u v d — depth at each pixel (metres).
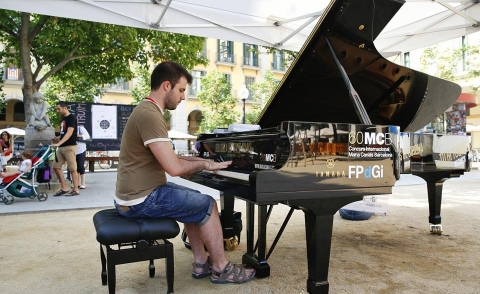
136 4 5.00
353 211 4.20
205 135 2.90
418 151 2.85
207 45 25.62
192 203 2.07
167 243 1.97
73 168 6.04
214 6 5.31
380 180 1.98
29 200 5.53
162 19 5.17
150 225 1.91
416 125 3.39
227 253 2.95
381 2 2.06
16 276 2.42
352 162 1.91
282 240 3.32
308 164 1.80
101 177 9.61
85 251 2.99
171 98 2.16
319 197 1.82
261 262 2.40
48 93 17.27
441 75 14.79
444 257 2.82
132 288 2.22
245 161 2.20
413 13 5.34
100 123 9.35
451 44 17.38
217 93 21.52
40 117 6.96
